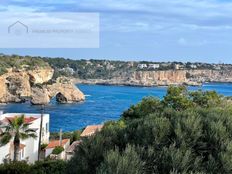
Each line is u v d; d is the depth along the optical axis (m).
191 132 10.76
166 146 10.71
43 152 61.75
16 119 49.88
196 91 52.50
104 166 9.34
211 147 10.69
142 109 47.88
